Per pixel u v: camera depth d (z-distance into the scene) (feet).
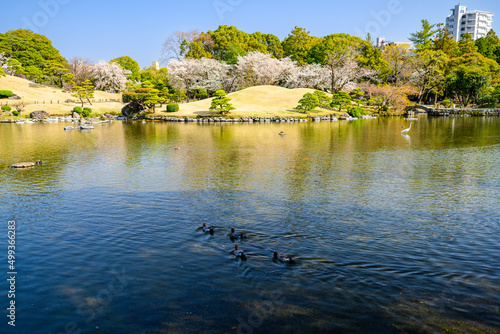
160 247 30.81
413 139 109.91
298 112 211.82
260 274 25.81
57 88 289.53
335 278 25.26
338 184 54.08
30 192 50.06
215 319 20.44
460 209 41.19
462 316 20.71
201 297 22.77
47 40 345.31
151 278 25.30
